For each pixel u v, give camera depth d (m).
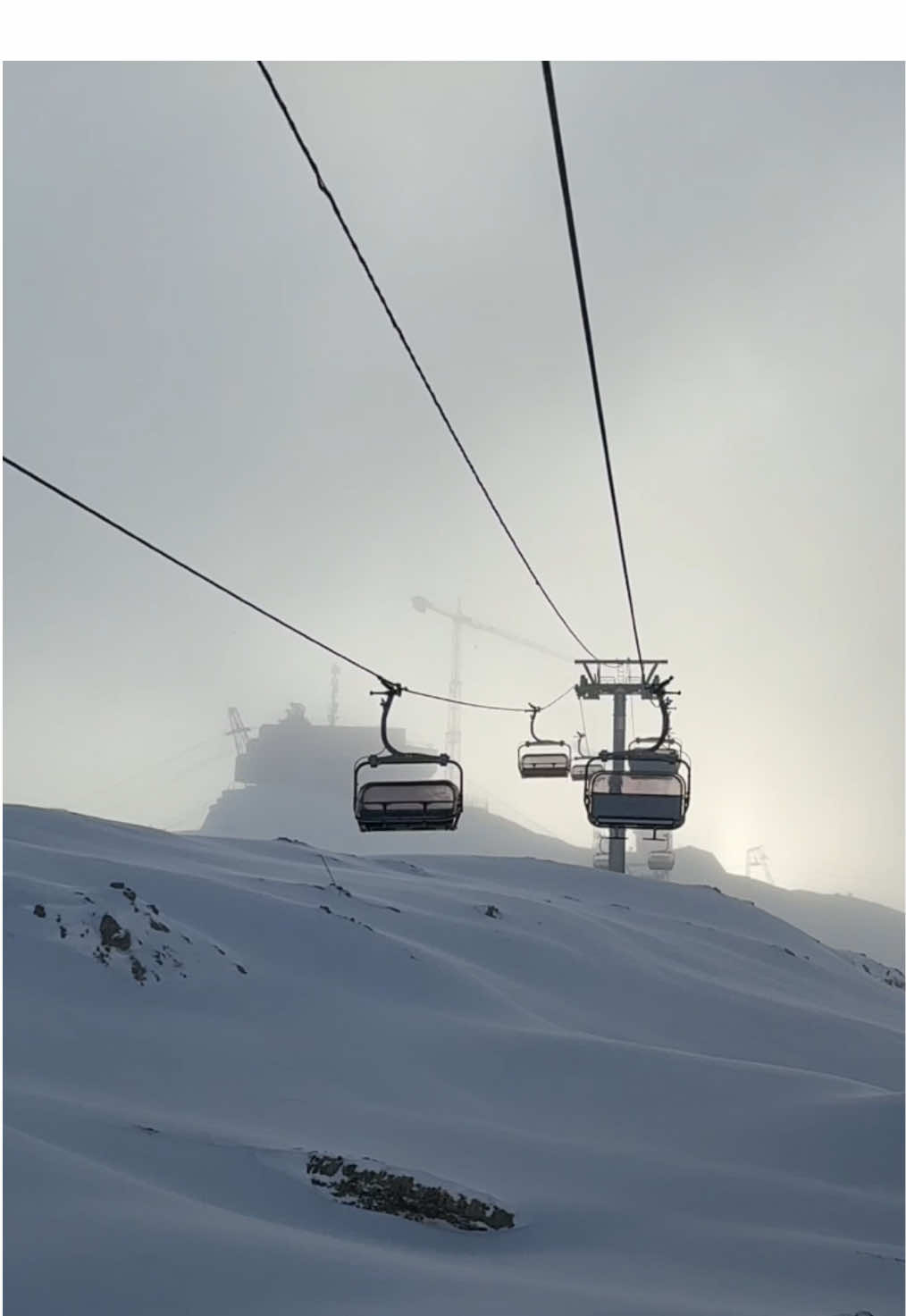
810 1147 29.53
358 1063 35.44
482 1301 16.08
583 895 96.12
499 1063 37.00
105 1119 24.16
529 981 57.84
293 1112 28.78
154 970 40.47
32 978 37.06
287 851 87.00
